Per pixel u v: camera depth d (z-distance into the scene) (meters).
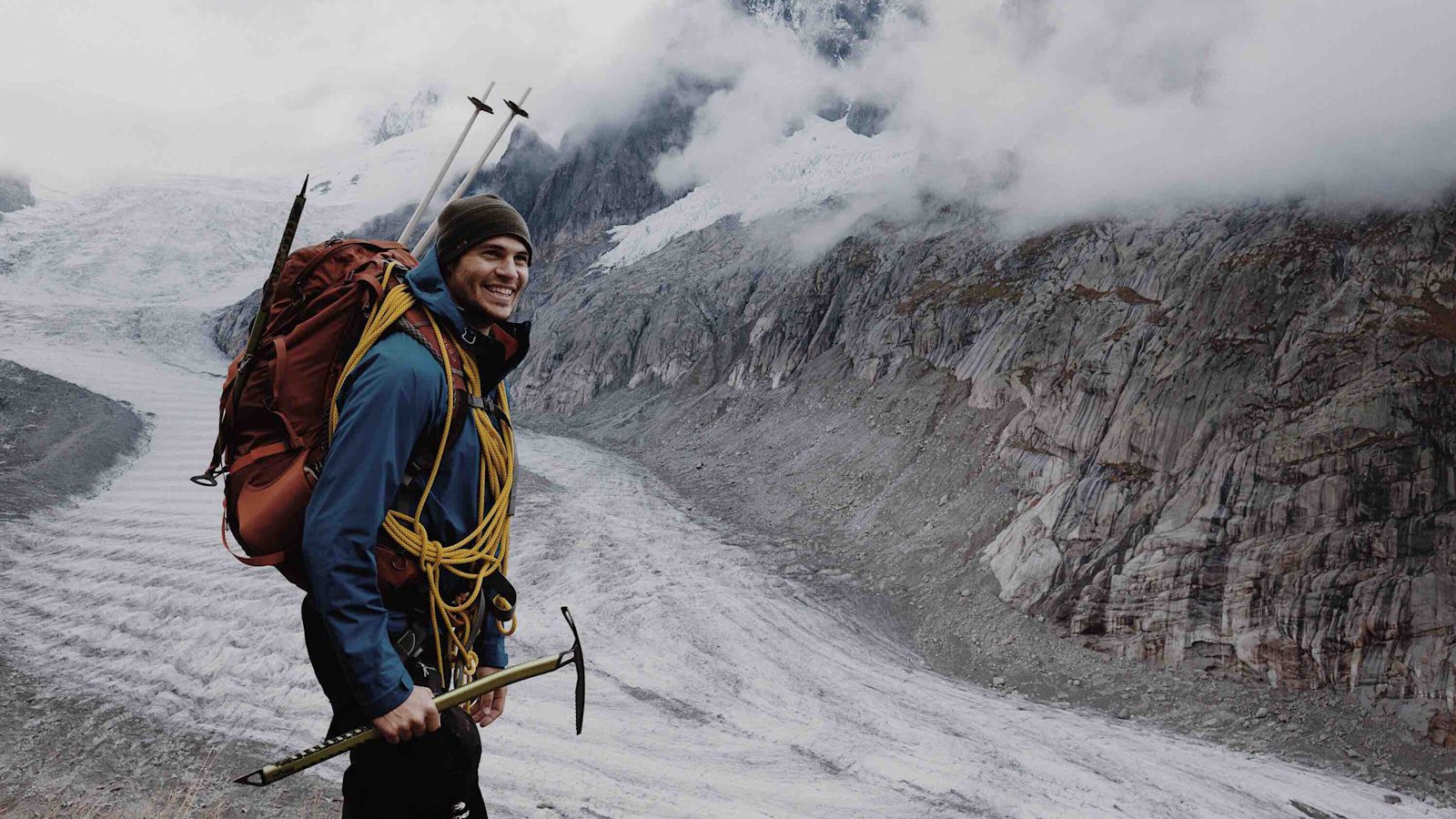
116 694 17.61
